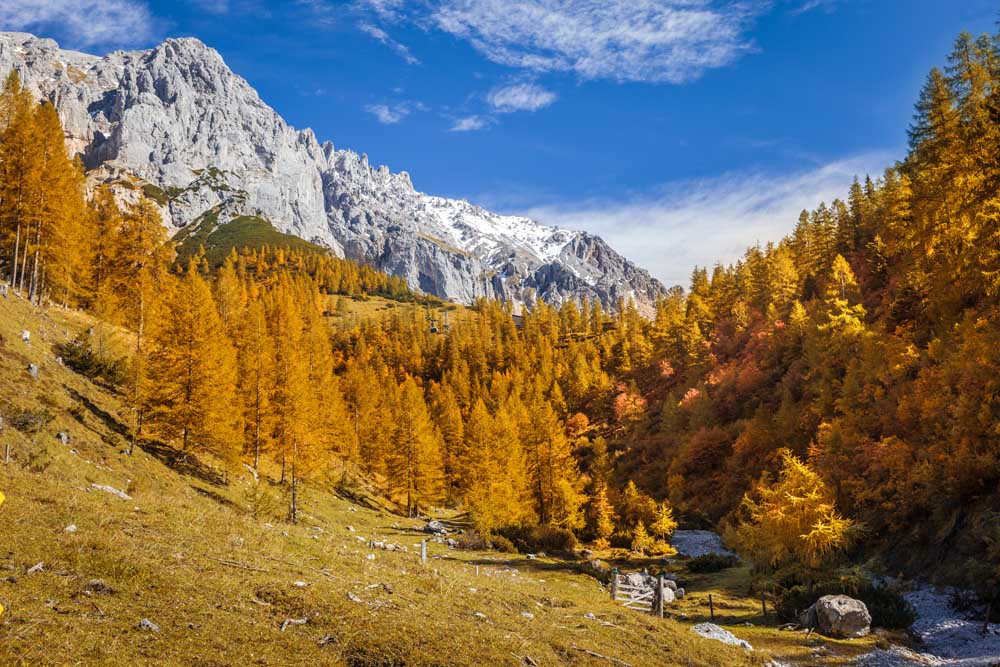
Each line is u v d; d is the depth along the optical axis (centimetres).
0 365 3281
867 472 4366
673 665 1723
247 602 1310
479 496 5169
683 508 7075
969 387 3759
